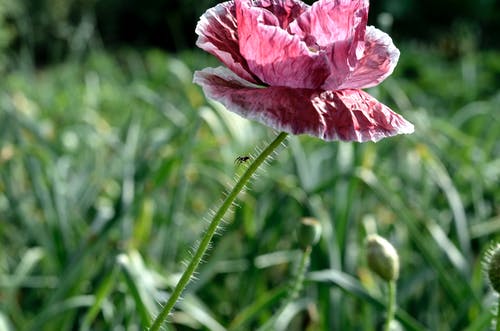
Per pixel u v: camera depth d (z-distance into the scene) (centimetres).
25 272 106
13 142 137
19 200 125
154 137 143
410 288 102
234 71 59
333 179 105
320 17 59
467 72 255
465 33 323
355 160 105
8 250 127
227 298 115
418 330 84
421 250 98
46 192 110
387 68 61
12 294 106
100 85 233
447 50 294
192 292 95
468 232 118
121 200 98
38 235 117
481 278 96
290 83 58
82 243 95
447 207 127
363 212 131
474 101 214
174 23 362
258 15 58
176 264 119
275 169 130
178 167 116
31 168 112
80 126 159
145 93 158
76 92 204
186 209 135
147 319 81
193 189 147
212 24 60
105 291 87
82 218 122
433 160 115
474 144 139
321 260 97
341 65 58
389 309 73
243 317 87
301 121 57
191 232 127
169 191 125
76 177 133
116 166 138
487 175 135
